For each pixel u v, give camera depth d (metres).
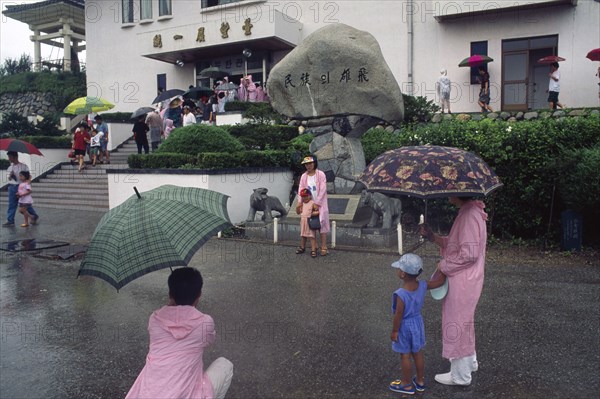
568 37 16.22
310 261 7.91
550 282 6.58
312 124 11.66
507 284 6.51
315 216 8.07
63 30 30.38
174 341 2.90
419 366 3.76
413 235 9.77
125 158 18.70
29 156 17.44
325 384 3.95
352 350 4.56
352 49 10.27
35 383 4.14
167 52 21.28
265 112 15.40
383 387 3.89
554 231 8.95
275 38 19.03
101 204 14.05
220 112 17.06
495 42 17.20
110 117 20.62
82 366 4.44
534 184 8.90
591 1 15.87
